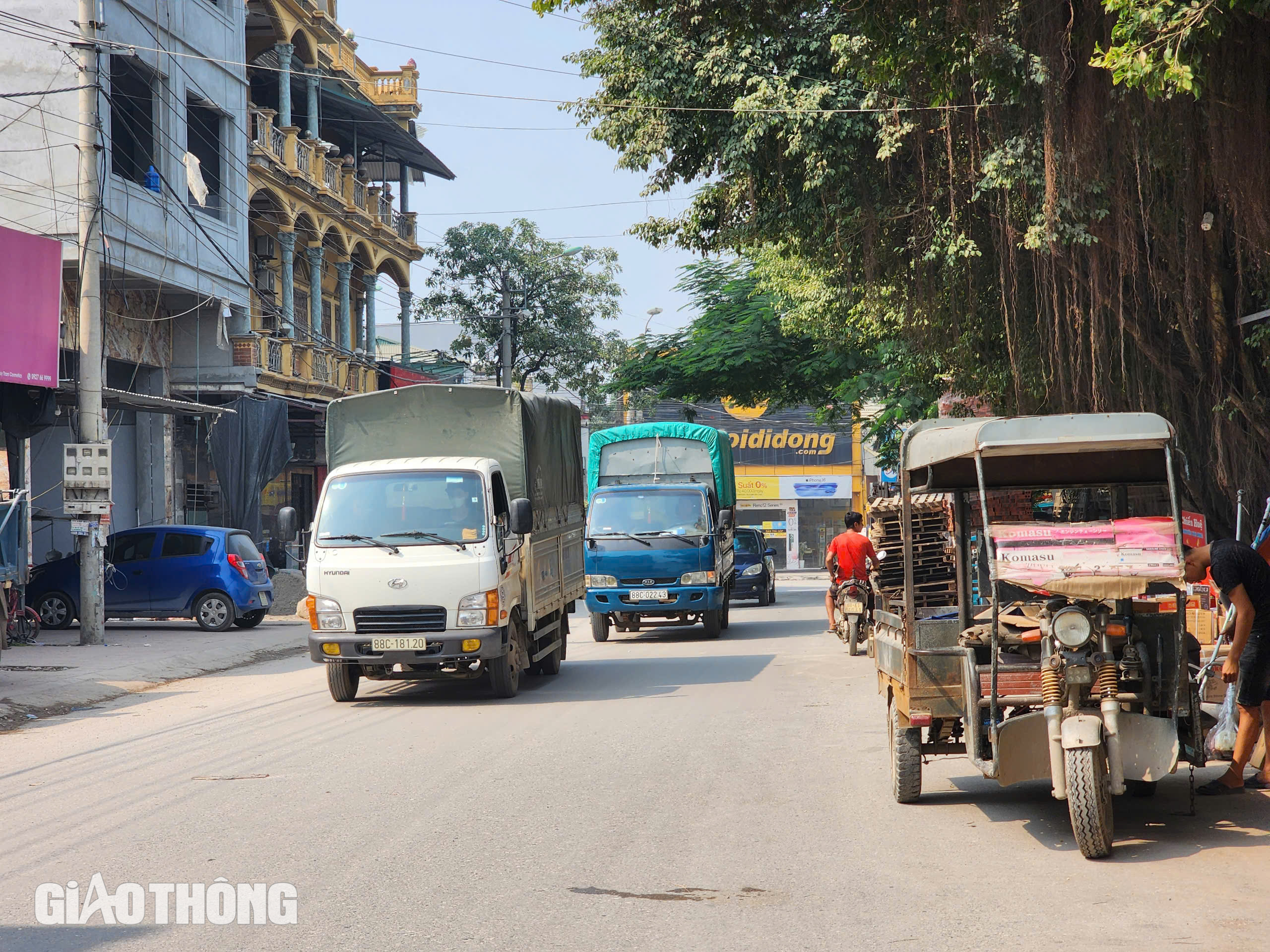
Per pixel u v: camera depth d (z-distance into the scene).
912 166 17.72
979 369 18.98
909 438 8.71
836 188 18.02
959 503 8.94
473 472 14.97
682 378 35.84
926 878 6.75
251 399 29.50
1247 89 10.56
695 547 23.17
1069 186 13.30
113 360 28.41
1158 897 6.27
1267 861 6.95
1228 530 15.18
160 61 27.95
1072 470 9.02
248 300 32.03
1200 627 9.95
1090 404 15.65
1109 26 12.04
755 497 64.31
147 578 25.03
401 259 44.84
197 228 29.27
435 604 14.16
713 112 18.45
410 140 42.34
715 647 21.75
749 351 33.69
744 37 15.10
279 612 30.69
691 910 6.18
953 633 8.45
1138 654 7.75
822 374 34.00
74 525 21.31
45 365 21.12
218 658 20.62
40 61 25.48
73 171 25.36
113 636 23.59
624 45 18.83
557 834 7.82
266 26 34.91
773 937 5.71
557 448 18.38
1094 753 7.04
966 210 16.84
